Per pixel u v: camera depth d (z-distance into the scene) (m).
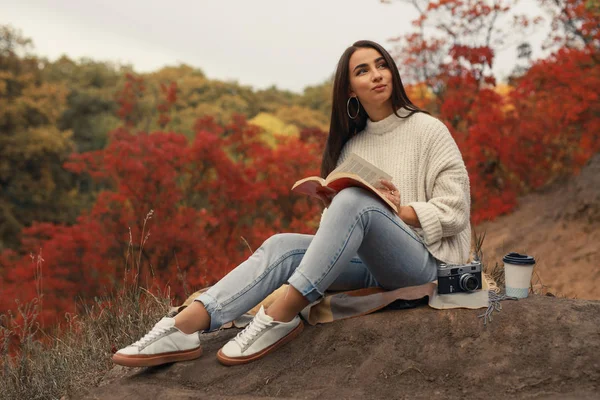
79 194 23.94
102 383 2.93
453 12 10.20
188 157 10.84
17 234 21.00
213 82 37.72
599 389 2.13
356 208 2.48
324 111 37.44
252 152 12.30
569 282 6.80
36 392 3.01
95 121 31.58
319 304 2.76
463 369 2.32
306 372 2.51
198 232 9.98
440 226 2.62
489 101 9.90
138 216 10.25
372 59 2.88
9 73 22.89
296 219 11.97
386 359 2.44
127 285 3.87
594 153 9.29
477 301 2.53
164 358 2.61
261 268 2.66
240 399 2.32
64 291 9.48
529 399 2.15
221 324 2.63
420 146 2.80
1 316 3.74
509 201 9.45
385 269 2.63
